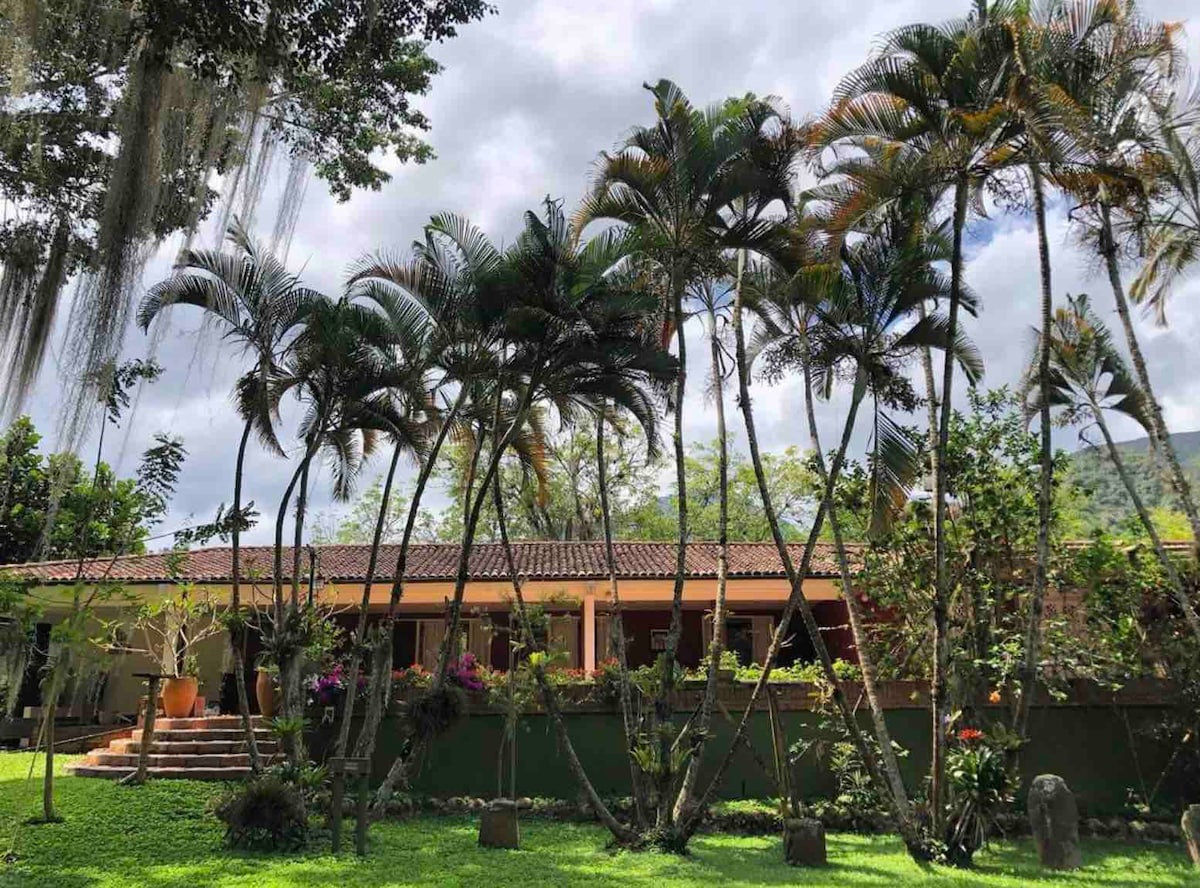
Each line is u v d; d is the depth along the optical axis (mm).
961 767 9344
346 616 19609
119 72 8125
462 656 13562
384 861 8977
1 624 9719
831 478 10461
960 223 9461
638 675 12445
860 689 12664
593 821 11688
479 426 12203
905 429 10703
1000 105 8742
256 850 9289
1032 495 12180
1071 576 12422
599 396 11438
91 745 16172
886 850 10094
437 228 11031
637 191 10156
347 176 11586
